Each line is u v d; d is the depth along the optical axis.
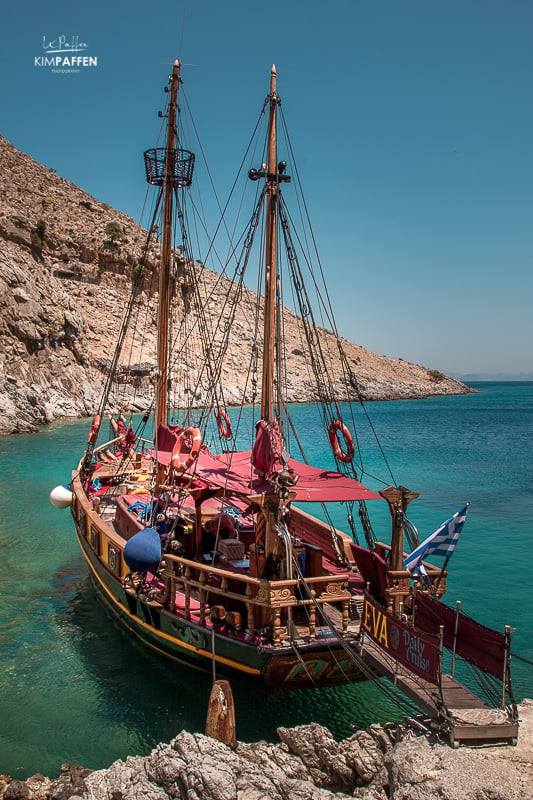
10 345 62.62
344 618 9.75
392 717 10.02
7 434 52.00
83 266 93.19
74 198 123.50
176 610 10.85
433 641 7.75
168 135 18.09
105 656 12.00
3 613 14.17
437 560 19.36
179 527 12.98
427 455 47.53
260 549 10.24
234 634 9.73
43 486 29.80
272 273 10.73
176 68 17.91
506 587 16.89
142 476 20.50
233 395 85.69
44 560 18.23
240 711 10.16
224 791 6.96
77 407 67.38
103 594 14.42
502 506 27.50
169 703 10.31
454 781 6.59
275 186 10.73
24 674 11.27
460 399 176.62
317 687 10.09
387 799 7.05
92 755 8.88
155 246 98.44
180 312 80.88
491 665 8.16
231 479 11.34
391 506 9.80
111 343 85.56
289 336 117.88
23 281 66.75
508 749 7.23
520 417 101.44
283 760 7.88
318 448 49.56
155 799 7.09
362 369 159.25
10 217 89.06
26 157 150.62
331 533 12.08
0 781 8.16
